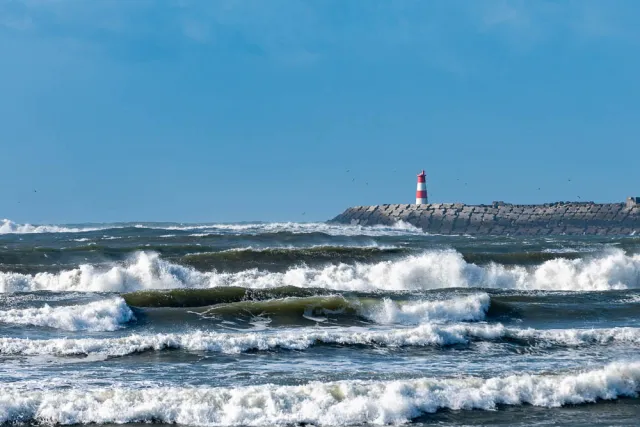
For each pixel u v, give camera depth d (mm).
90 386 54875
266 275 111500
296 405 50031
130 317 79750
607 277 116312
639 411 51750
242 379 57438
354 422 48812
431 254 123438
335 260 123312
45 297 88125
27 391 53000
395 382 53531
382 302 85188
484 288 102375
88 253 132000
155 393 50969
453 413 50844
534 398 53375
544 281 116375
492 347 69375
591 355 67000
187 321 79938
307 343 68375
